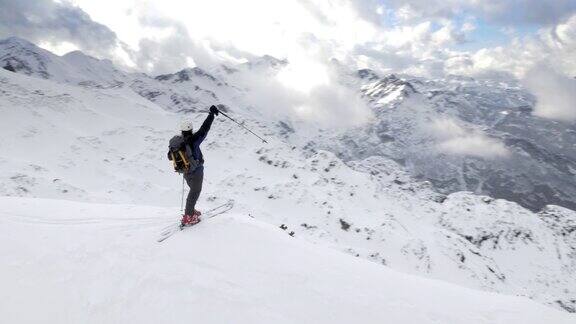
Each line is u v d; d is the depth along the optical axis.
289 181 168.00
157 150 180.38
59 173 142.25
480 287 141.75
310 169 193.38
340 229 146.75
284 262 8.71
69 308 7.08
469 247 172.62
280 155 193.75
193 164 9.62
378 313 7.47
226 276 8.01
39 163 146.50
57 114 191.38
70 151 160.75
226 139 197.88
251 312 7.07
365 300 7.80
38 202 12.52
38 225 10.29
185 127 9.67
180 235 9.46
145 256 8.61
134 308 7.07
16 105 184.62
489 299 8.84
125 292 7.47
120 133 188.88
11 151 152.12
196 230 9.70
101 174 149.00
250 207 137.62
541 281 196.88
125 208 11.84
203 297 7.34
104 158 164.12
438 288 9.02
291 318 7.05
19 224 10.31
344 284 8.25
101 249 8.88
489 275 155.62
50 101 198.88
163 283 7.68
